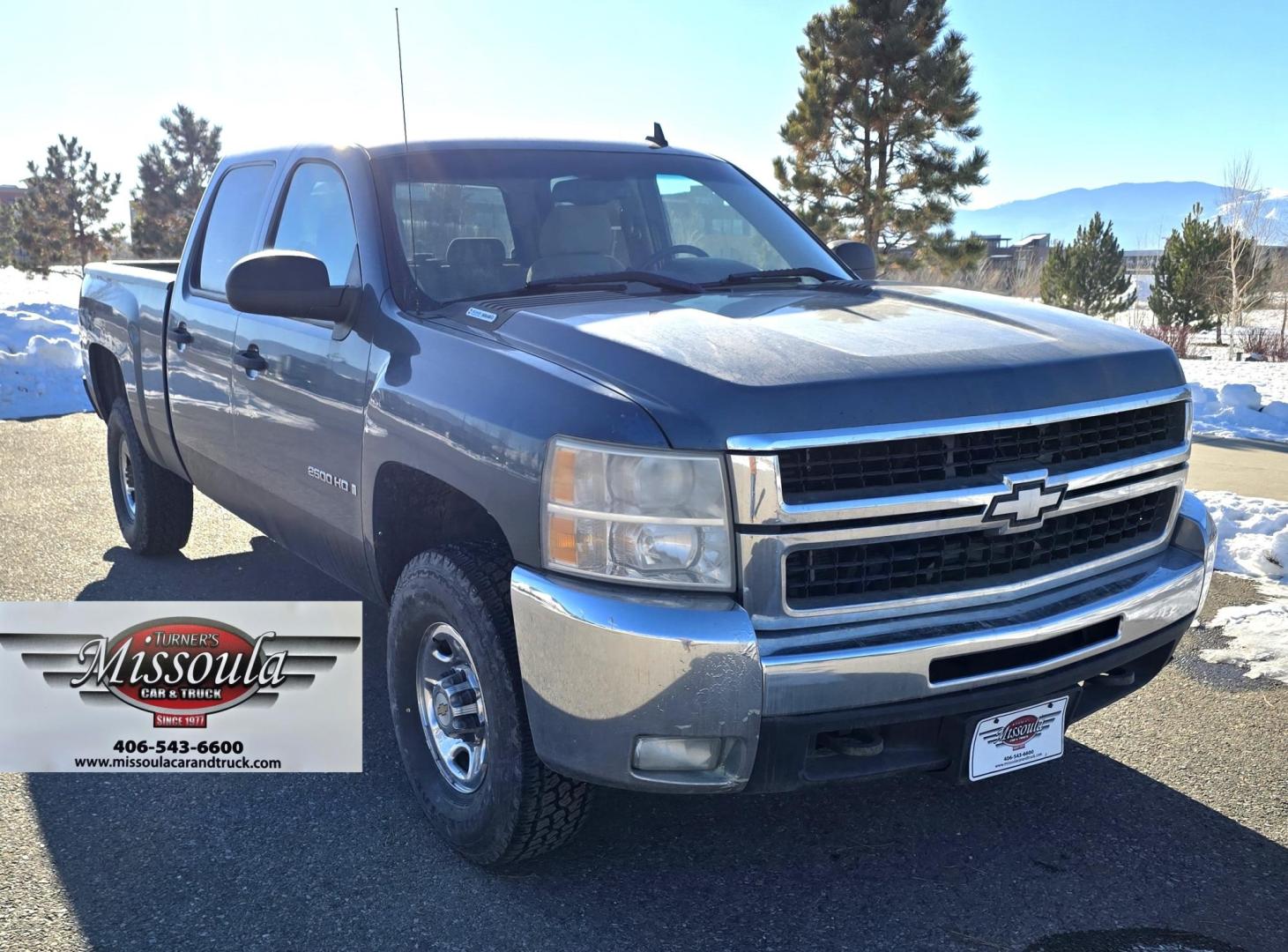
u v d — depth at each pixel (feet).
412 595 9.51
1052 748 8.93
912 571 8.16
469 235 11.32
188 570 17.47
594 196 12.32
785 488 7.63
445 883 9.20
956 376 8.32
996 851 9.73
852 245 14.08
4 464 25.41
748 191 13.97
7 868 9.39
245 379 12.67
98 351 18.16
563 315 9.47
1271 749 11.59
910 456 8.02
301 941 8.40
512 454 8.31
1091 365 9.07
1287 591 16.40
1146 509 9.69
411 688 10.07
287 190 13.10
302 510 11.93
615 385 8.07
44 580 16.85
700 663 7.48
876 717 7.86
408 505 10.50
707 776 7.80
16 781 10.85
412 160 11.76
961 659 8.18
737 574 7.69
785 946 8.36
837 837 9.96
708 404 7.68
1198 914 8.79
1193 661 13.92
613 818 10.29
